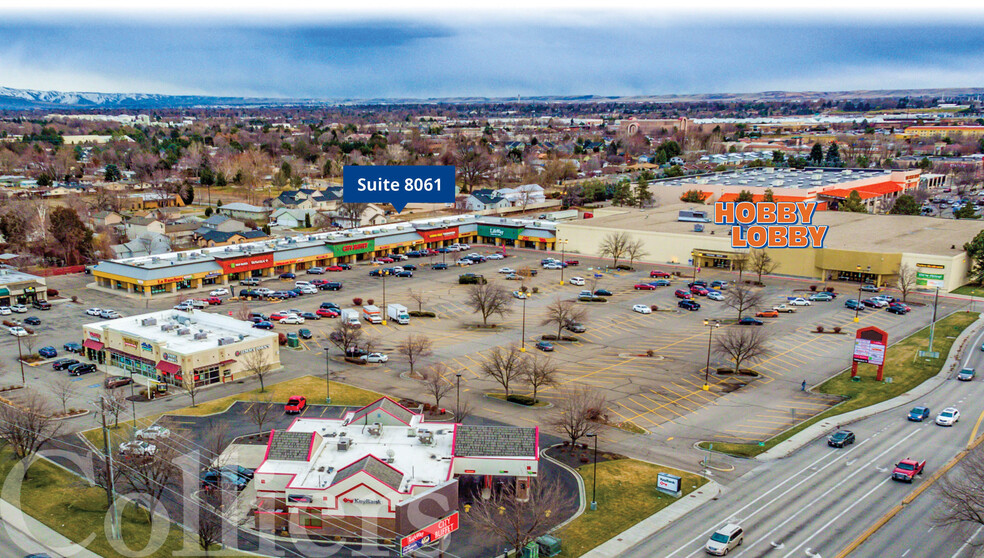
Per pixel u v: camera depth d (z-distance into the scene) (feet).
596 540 229.45
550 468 276.21
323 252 614.34
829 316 479.82
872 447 293.23
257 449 285.84
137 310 482.69
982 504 223.10
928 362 391.04
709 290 539.70
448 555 223.10
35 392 342.44
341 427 279.69
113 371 377.09
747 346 382.01
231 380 364.99
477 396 347.36
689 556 219.61
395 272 597.52
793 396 350.43
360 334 423.64
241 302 509.76
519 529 220.84
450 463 252.21
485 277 593.83
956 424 313.94
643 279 588.50
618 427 314.35
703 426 315.99
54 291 515.09
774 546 224.12
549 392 352.90
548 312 487.61
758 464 280.31
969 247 556.51
